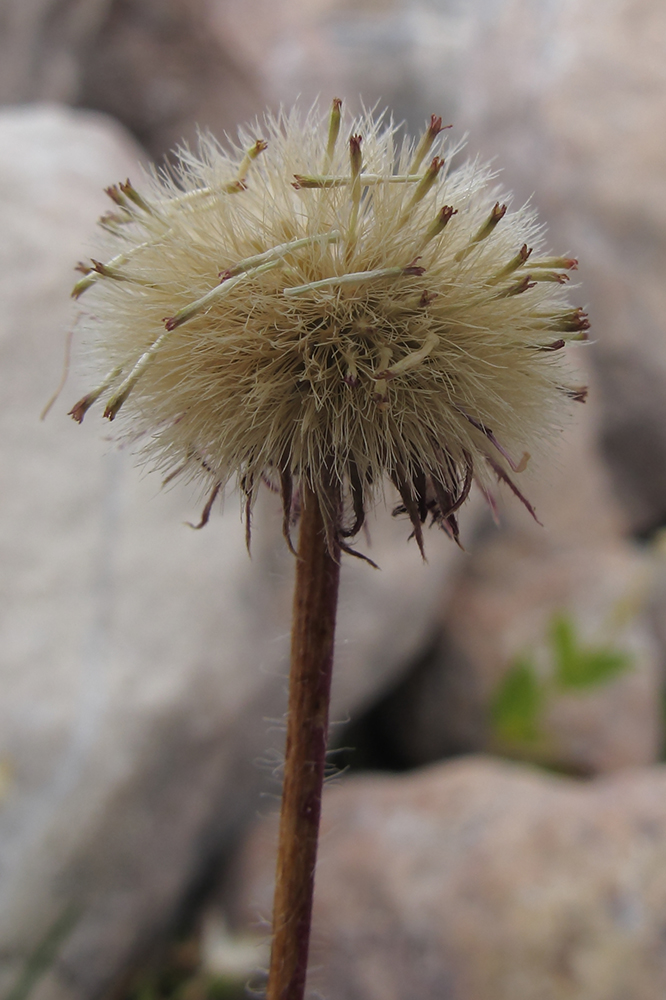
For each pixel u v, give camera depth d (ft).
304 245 0.36
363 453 0.36
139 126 1.48
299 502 0.38
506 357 0.37
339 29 2.06
